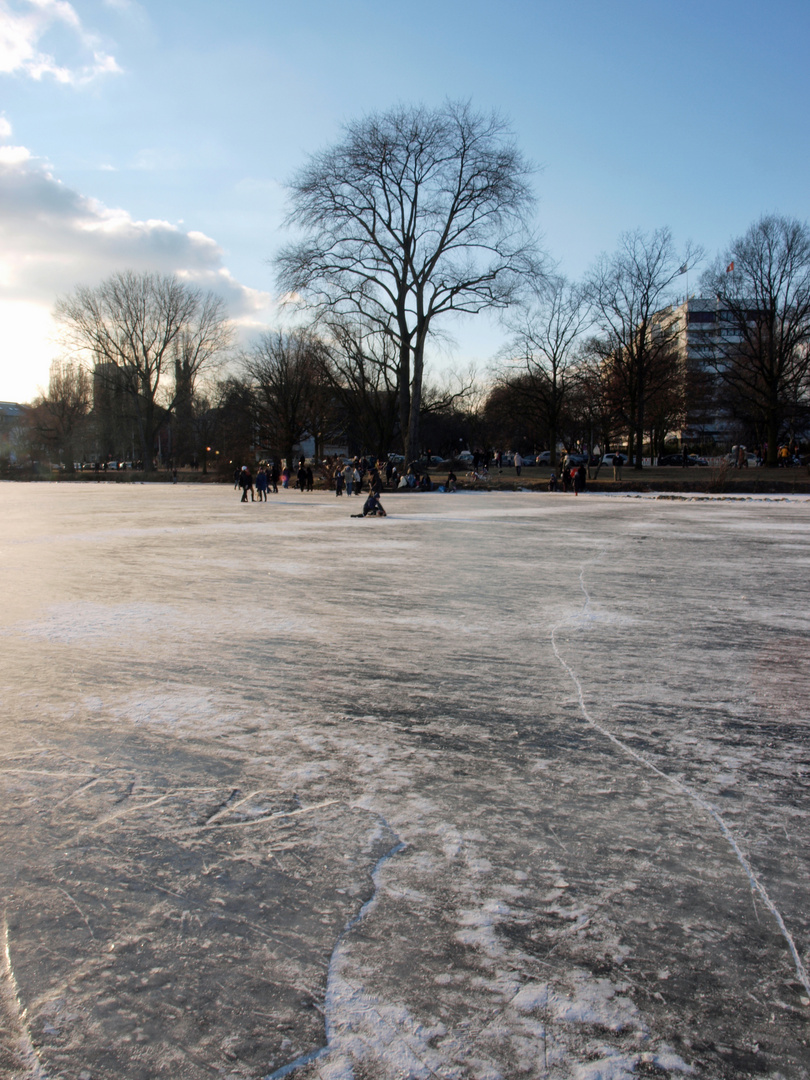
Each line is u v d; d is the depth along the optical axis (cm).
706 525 1758
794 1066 160
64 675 467
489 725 381
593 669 493
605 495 3366
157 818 273
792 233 4456
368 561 1063
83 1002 179
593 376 5025
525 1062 160
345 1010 176
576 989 184
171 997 180
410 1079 154
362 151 3241
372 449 4672
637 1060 161
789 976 189
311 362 4619
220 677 466
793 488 3350
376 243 3447
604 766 328
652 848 255
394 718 390
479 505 2619
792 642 577
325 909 216
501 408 5750
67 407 7344
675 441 8094
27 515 2080
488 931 206
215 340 5866
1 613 669
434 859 245
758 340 4766
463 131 3275
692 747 353
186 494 3672
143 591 794
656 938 204
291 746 348
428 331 3750
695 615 682
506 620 654
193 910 215
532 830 267
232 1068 158
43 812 278
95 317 5706
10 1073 157
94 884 229
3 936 204
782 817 280
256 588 821
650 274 4612
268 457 6122
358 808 283
